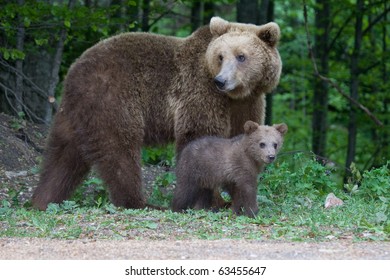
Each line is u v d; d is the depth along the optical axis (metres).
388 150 23.91
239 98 12.02
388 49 27.72
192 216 10.93
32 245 8.97
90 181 13.39
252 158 10.95
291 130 28.22
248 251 8.54
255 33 12.07
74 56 19.94
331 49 26.55
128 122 12.05
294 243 9.09
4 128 16.05
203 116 12.09
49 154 12.55
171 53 12.51
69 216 11.00
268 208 11.80
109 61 12.16
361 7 23.41
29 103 18.17
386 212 11.49
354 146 24.45
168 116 12.40
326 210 11.79
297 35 27.62
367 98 27.25
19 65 17.34
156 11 19.53
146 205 12.32
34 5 16.19
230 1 19.95
